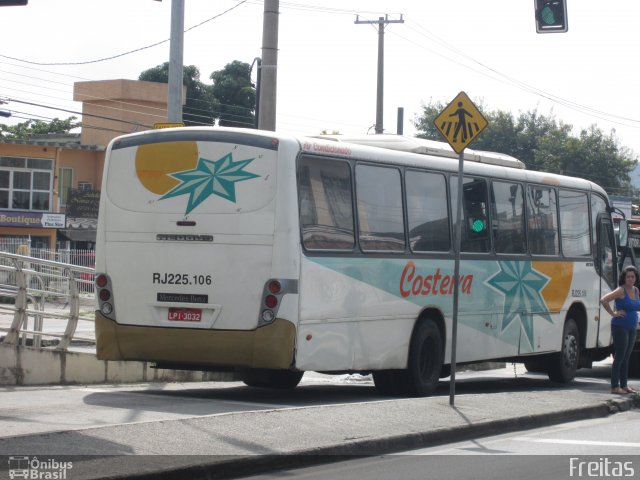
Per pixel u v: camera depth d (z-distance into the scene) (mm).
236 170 13836
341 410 12812
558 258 20031
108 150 14812
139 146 14523
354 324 14719
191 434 10484
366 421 12180
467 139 13992
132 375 16828
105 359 14648
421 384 16266
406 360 15922
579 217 20953
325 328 14141
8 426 10742
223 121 65312
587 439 12516
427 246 16391
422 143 16938
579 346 21125
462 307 17203
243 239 13711
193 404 13492
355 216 14820
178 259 14070
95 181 62375
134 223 14414
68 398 13641
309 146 14047
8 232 56281
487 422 12797
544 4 18625
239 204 13781
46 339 20344
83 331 27312
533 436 12781
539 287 19375
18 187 57625
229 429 10930
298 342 13656
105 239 14648
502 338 18297
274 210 13625
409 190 16062
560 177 20344
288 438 10695
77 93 65688
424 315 16453
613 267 22188
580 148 84938
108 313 14562
